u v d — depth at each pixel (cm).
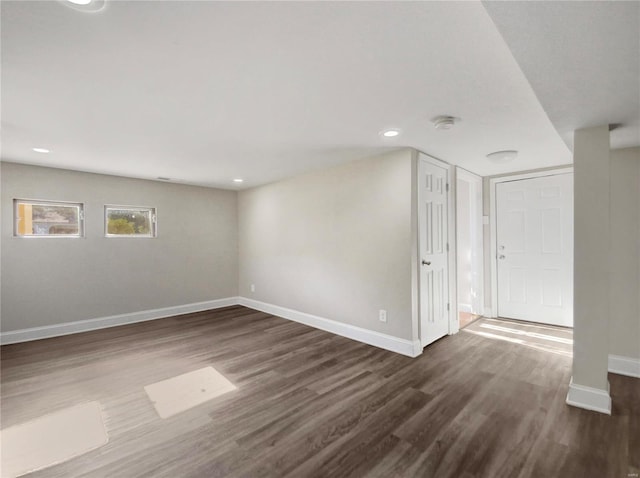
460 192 494
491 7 102
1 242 353
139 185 454
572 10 102
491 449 175
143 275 457
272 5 118
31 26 129
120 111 217
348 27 131
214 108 213
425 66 162
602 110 187
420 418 206
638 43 119
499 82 178
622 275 279
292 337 375
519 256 418
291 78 174
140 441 185
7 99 197
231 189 552
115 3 116
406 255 312
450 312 373
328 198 394
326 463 166
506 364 289
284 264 466
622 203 279
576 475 156
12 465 166
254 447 179
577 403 217
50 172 383
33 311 372
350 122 239
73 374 275
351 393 239
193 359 309
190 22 128
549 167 389
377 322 341
